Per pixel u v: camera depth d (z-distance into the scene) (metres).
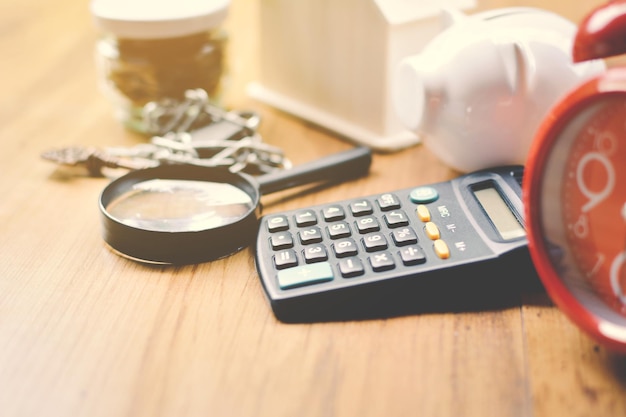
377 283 0.43
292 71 0.68
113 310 0.44
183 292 0.46
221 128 0.62
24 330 0.43
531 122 0.50
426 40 0.60
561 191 0.39
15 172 0.61
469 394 0.38
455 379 0.39
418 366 0.40
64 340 0.42
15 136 0.67
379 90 0.60
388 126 0.61
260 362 0.40
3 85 0.77
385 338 0.42
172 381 0.39
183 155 0.60
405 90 0.53
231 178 0.54
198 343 0.42
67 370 0.40
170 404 0.38
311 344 0.41
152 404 0.38
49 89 0.76
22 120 0.69
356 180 0.58
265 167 0.59
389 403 0.37
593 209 0.37
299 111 0.68
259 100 0.72
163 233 0.47
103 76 0.68
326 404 0.37
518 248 0.43
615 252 0.36
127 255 0.49
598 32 0.34
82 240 0.52
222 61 0.69
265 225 0.49
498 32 0.50
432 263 0.44
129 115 0.67
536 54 0.48
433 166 0.60
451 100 0.50
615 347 0.36
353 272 0.44
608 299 0.37
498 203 0.48
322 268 0.44
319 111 0.67
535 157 0.38
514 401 0.37
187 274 0.47
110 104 0.73
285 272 0.44
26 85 0.77
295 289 0.43
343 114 0.65
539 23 0.50
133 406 0.37
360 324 0.43
